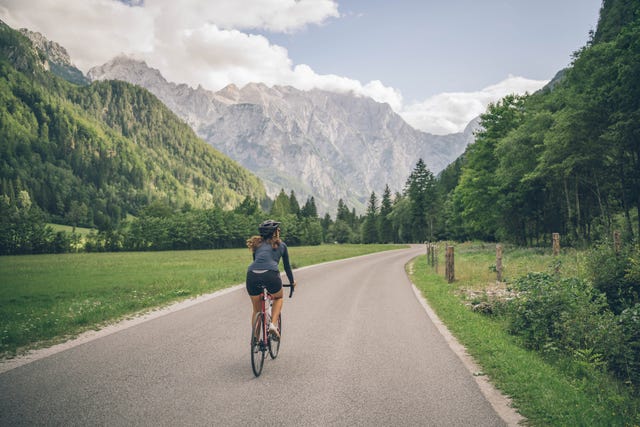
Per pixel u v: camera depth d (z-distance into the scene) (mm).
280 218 115938
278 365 5637
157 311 9914
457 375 5238
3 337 6730
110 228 89688
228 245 108562
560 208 35750
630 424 3883
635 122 20531
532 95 37062
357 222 156125
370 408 4156
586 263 10047
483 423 3838
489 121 38844
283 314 9562
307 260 32594
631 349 6004
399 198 120875
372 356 6109
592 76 24500
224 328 7949
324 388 4730
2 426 3592
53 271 27406
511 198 35000
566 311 7184
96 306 10844
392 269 24000
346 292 13508
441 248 52438
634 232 25172
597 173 26906
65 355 5992
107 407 4062
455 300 11352
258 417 3893
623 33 19938
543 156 27297
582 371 5719
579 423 3846
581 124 23922
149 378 4977
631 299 8773
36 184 175375
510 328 8008
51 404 4113
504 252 32062
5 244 70250
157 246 92000
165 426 3662
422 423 3816
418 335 7488
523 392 4609
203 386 4730
